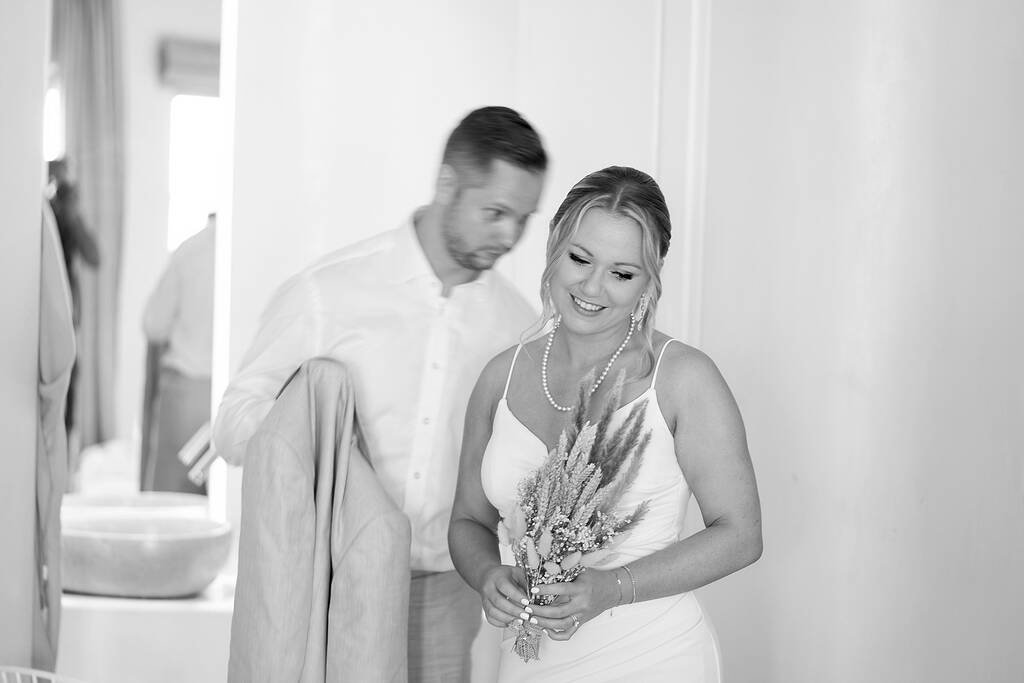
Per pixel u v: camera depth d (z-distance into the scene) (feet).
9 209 7.46
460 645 7.77
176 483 7.72
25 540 7.59
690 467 6.14
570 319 6.28
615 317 6.23
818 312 8.40
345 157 7.68
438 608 7.72
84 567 7.67
